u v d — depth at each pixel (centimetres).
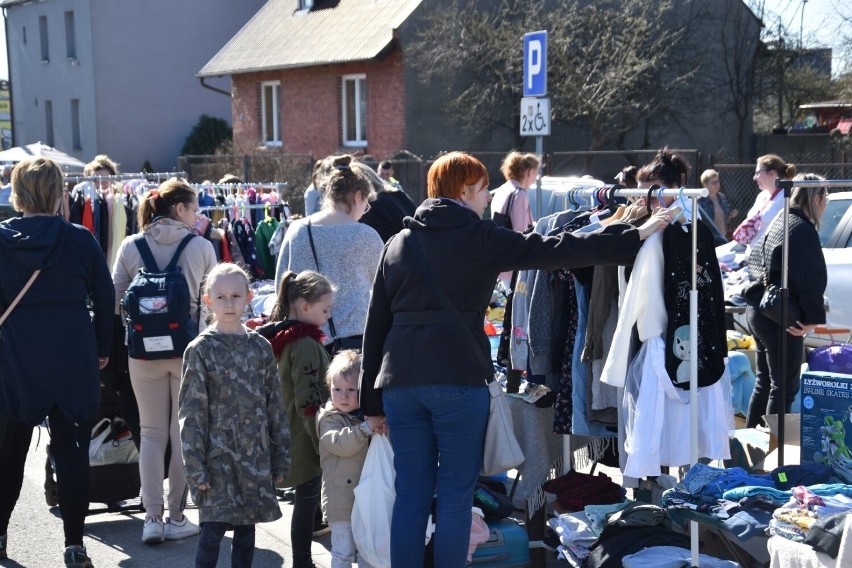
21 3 4106
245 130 3134
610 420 490
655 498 500
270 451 463
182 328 540
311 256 554
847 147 2448
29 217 506
